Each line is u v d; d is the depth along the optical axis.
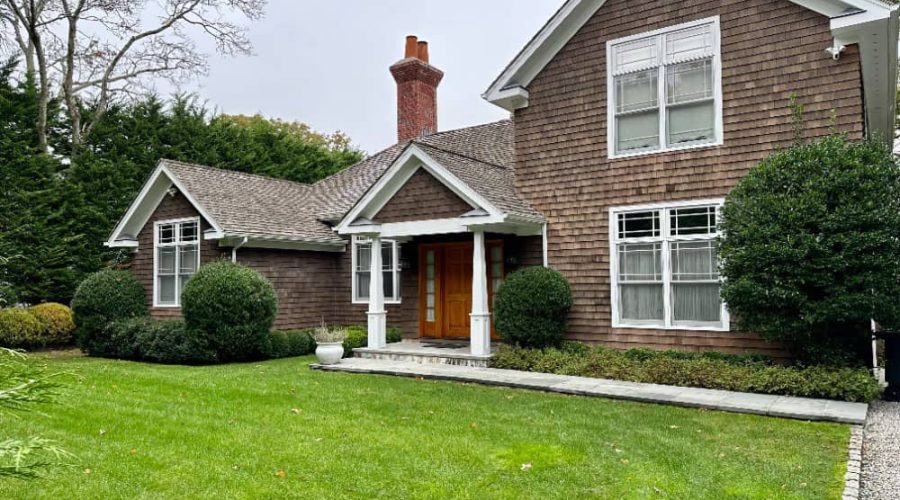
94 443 6.11
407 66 18.14
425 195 11.55
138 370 11.00
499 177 12.21
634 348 10.21
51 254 17.16
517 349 10.58
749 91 9.52
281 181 17.73
